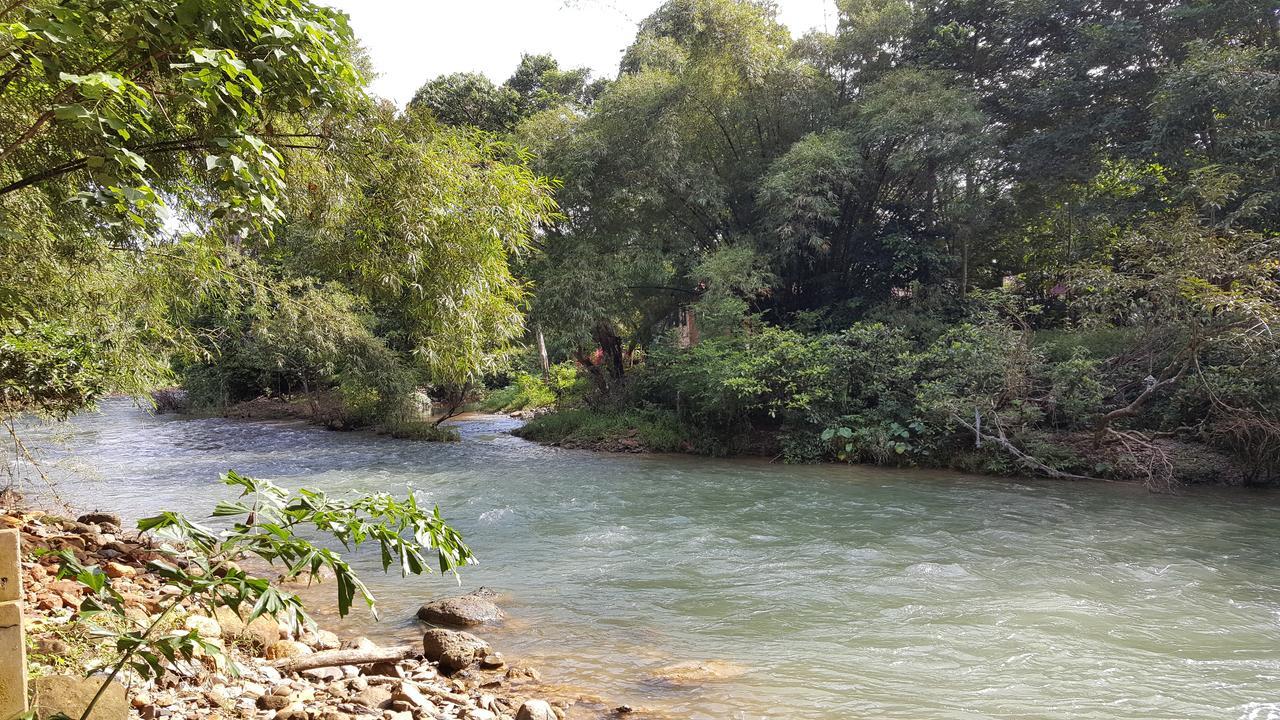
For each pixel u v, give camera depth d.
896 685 5.58
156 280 9.09
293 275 19.36
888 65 22.50
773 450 19.73
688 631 6.83
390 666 5.51
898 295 21.86
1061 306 23.05
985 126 20.53
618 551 9.86
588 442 21.80
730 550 9.88
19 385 8.66
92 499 12.98
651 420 22.62
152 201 3.13
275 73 3.72
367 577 8.66
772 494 14.12
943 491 14.43
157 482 15.05
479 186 6.80
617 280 22.42
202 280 9.00
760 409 20.50
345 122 6.16
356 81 4.46
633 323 25.62
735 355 19.66
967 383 17.31
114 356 9.68
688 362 21.34
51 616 4.88
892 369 18.36
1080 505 12.98
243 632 5.46
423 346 7.31
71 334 9.01
